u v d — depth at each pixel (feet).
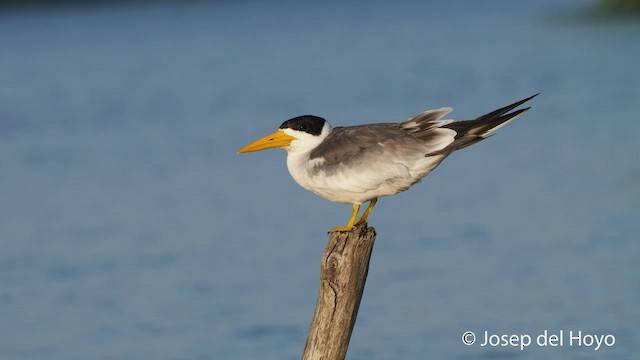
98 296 43.27
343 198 27.81
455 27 126.52
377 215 52.75
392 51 109.19
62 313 41.60
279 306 41.37
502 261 44.96
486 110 77.51
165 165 64.23
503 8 142.72
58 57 107.24
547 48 105.70
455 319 38.93
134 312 41.47
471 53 105.70
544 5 143.33
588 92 81.66
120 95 87.76
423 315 39.50
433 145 26.40
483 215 51.85
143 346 38.11
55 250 49.26
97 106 83.05
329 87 89.25
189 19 136.67
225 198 56.54
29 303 42.83
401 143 26.68
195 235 50.60
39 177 62.75
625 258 44.57
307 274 44.93
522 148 64.85
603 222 49.47
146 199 57.16
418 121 27.25
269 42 118.01
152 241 50.11
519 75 91.66
